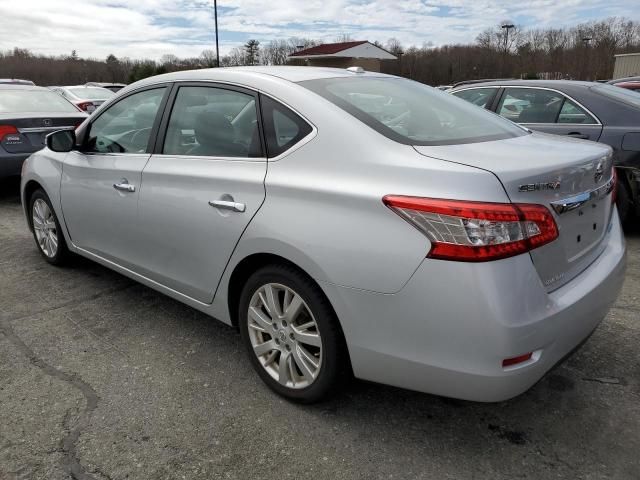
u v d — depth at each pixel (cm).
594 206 246
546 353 210
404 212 206
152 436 243
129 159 337
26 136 671
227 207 267
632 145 483
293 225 238
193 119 304
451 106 302
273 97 268
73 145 387
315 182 235
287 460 229
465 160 213
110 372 296
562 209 216
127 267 356
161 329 347
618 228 283
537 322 202
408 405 266
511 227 196
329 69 318
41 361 307
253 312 272
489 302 194
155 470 223
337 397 271
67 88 1513
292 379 263
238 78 288
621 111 499
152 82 341
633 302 374
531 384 211
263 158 262
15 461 227
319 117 248
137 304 384
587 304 226
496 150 233
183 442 240
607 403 264
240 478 219
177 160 304
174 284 317
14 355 313
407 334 212
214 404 267
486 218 194
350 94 270
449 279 198
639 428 246
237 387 282
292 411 261
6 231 572
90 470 222
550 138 281
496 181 198
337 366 242
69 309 376
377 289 214
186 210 291
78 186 382
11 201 718
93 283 423
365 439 242
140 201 322
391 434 245
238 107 282
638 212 495
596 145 268
